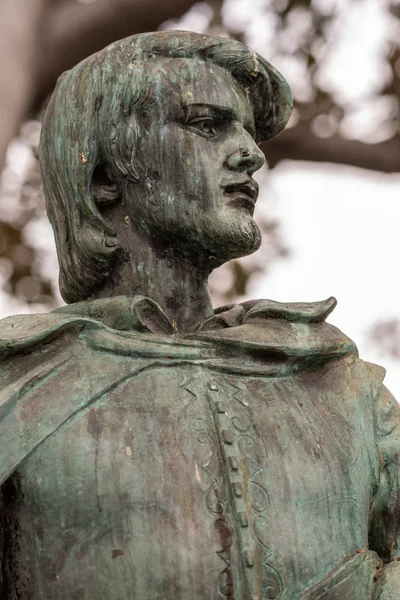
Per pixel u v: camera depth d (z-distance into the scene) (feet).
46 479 16.14
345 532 16.70
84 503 16.03
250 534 16.08
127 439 16.29
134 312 17.28
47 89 36.32
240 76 18.56
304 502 16.52
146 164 17.98
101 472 16.11
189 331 17.98
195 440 16.40
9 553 16.12
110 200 18.20
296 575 16.19
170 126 18.01
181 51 18.30
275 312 17.66
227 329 17.40
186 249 18.11
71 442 16.24
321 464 16.81
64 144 18.25
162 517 15.99
